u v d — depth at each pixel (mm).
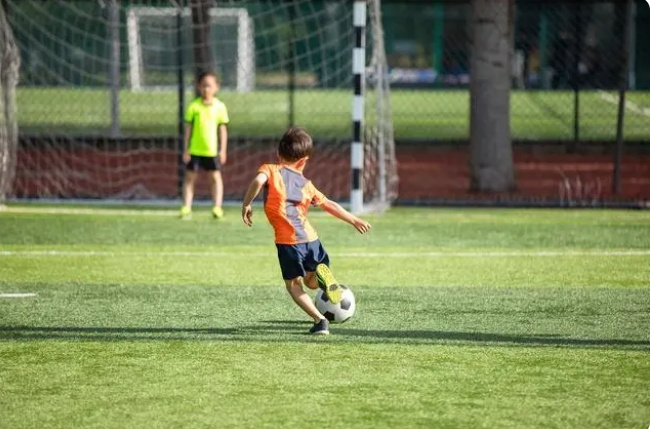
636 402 18875
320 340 23328
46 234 39000
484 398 19016
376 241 38188
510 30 53156
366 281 30625
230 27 99312
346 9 88500
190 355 21953
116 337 23500
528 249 36562
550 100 103000
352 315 24578
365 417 17859
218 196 43750
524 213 46688
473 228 41656
